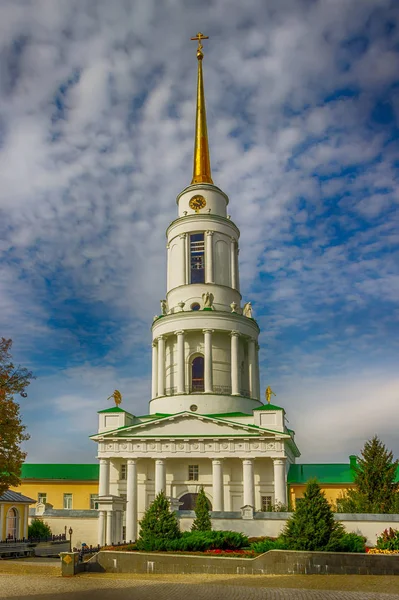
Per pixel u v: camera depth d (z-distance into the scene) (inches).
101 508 1958.7
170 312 2694.4
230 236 2822.3
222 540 1482.5
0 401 1749.5
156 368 2664.9
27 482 2795.3
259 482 2217.0
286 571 1259.8
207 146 3065.9
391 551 1330.0
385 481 1866.4
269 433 2176.4
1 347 1882.4
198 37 3272.6
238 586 1107.3
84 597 981.8
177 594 1016.2
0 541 2057.1
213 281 2706.7
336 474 2534.5
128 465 2225.6
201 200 2847.0
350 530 1630.2
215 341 2588.6
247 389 2608.3
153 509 1524.4
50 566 1429.6
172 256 2822.3
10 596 992.9
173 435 2229.3
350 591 1048.2
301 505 1380.4
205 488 2226.9
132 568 1328.7
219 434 2219.5
